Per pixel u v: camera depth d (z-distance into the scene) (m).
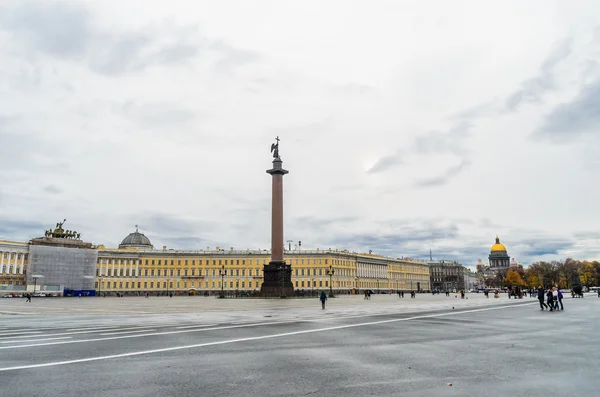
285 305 52.12
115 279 147.00
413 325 25.06
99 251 145.50
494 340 18.41
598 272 195.75
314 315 33.56
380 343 17.47
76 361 13.45
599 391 9.92
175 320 28.73
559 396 9.52
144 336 19.55
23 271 126.19
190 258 153.00
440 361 13.55
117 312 38.66
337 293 141.38
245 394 9.81
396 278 191.12
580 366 12.71
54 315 34.66
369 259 174.50
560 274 186.38
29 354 14.67
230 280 151.38
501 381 10.88
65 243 133.25
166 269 151.88
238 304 55.72
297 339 18.58
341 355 14.61
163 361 13.48
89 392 9.95
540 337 19.44
